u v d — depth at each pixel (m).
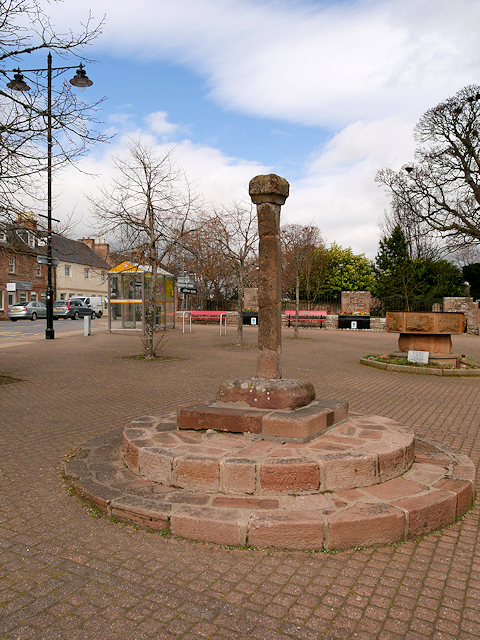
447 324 11.96
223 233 18.11
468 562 3.05
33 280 43.44
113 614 2.51
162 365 11.74
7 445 5.38
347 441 4.24
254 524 3.16
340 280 48.06
